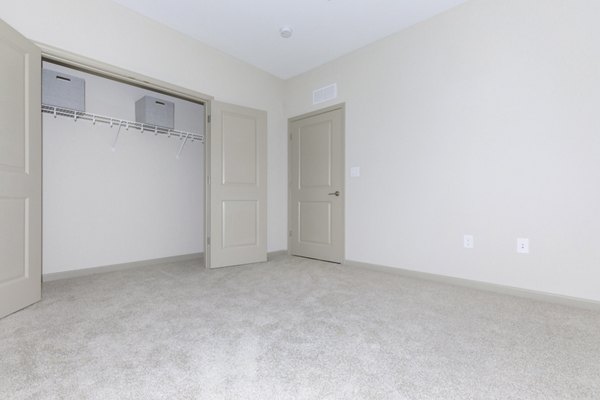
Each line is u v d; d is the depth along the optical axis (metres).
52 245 2.92
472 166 2.68
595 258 2.13
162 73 3.14
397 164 3.19
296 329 1.77
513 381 1.26
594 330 1.77
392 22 3.03
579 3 2.17
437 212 2.89
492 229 2.57
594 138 2.13
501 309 2.11
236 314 2.00
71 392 1.17
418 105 3.02
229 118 3.56
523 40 2.40
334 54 3.68
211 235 3.40
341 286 2.69
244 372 1.32
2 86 1.92
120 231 3.37
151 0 2.78
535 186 2.36
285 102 4.39
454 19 2.77
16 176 2.02
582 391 1.20
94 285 2.70
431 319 1.92
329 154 3.84
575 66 2.19
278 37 3.34
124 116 3.41
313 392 1.18
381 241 3.32
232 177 3.57
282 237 4.36
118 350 1.51
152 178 3.64
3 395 1.15
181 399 1.14
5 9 2.24
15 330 1.73
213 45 3.53
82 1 2.63
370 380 1.26
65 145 3.00
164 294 2.43
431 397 1.16
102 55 2.73
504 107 2.50
